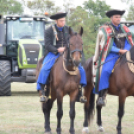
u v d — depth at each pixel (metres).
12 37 23.94
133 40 12.48
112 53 12.26
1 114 16.12
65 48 11.45
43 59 12.80
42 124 13.79
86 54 53.00
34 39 24.02
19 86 32.00
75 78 11.26
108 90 12.25
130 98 22.95
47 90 12.49
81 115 15.84
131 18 60.66
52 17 12.16
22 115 15.85
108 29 12.26
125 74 11.41
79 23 55.28
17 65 23.91
